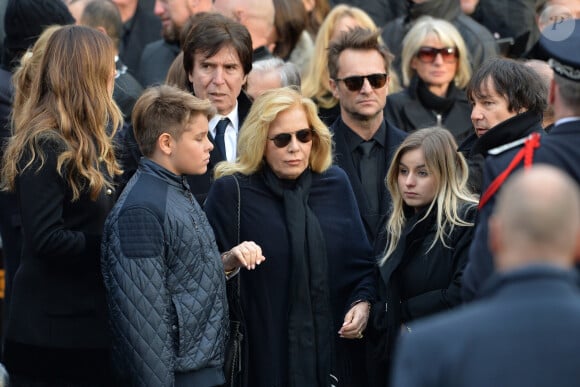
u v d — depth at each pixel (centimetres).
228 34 2092
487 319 988
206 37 2091
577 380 957
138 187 1697
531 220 993
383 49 2159
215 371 1711
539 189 1002
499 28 3047
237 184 1878
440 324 1005
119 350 1664
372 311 1847
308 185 1894
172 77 2181
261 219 1856
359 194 2091
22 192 1695
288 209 1859
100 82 1738
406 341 1011
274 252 1844
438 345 994
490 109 1889
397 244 1825
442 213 1791
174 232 1678
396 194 1855
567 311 976
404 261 1812
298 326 1828
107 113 1753
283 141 1856
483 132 1902
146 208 1666
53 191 1689
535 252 995
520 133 1741
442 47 2419
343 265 1889
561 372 960
